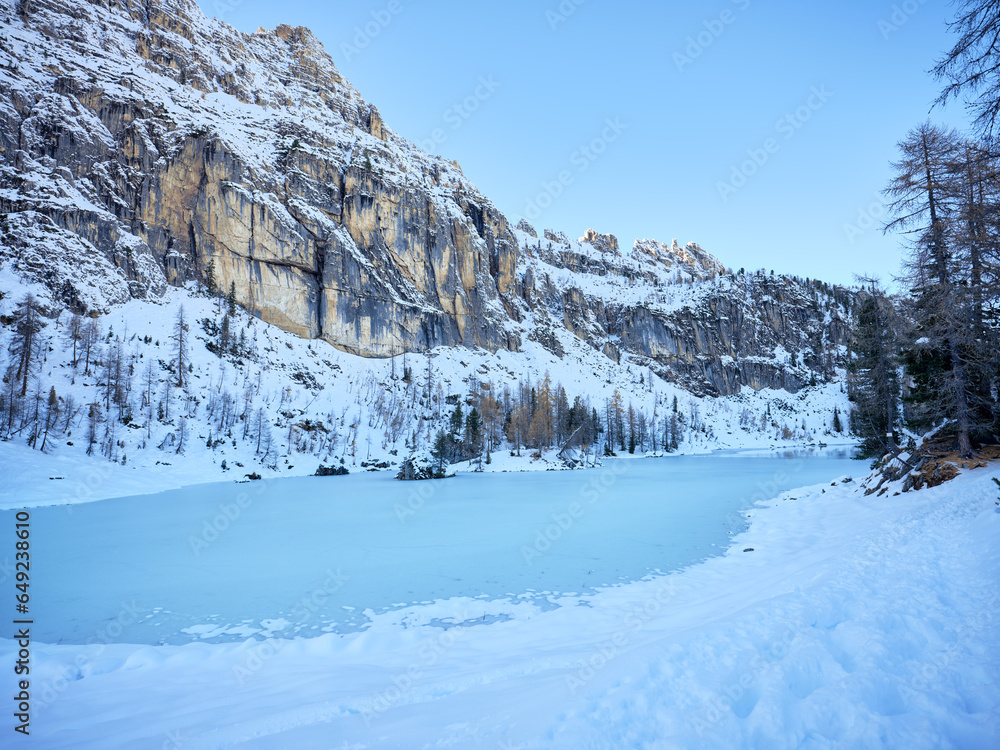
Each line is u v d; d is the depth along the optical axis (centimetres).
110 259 10506
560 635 1135
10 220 9231
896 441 3394
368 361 13788
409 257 16225
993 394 2452
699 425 17688
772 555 1839
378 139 19425
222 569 2048
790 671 558
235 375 9656
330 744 539
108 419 6712
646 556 2067
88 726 671
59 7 13512
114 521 3303
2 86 10719
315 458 8288
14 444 5269
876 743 419
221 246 12406
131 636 1334
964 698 475
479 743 484
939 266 2238
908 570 952
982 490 1648
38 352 7250
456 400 13188
